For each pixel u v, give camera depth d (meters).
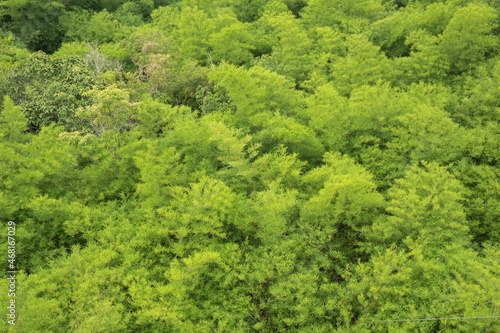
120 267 6.25
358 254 7.10
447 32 12.79
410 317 5.04
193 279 5.97
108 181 9.38
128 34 27.72
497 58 12.45
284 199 6.87
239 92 10.60
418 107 9.38
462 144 8.53
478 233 7.50
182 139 10.01
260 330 5.87
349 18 19.25
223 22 21.28
